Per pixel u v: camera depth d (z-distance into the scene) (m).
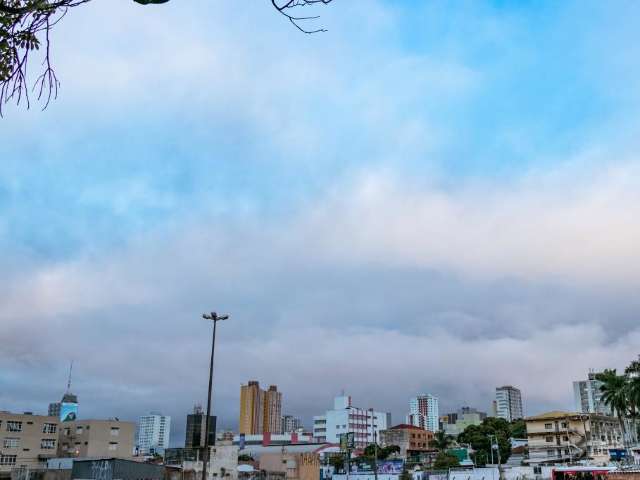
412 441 173.12
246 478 84.81
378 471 99.50
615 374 96.19
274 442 163.62
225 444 89.44
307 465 98.50
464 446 141.50
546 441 121.06
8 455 90.88
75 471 62.69
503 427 142.12
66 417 110.94
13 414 92.88
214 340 47.25
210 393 45.66
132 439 105.38
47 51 7.39
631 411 92.88
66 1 7.43
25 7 7.24
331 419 194.62
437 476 94.25
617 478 53.41
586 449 115.56
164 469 71.56
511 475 95.00
